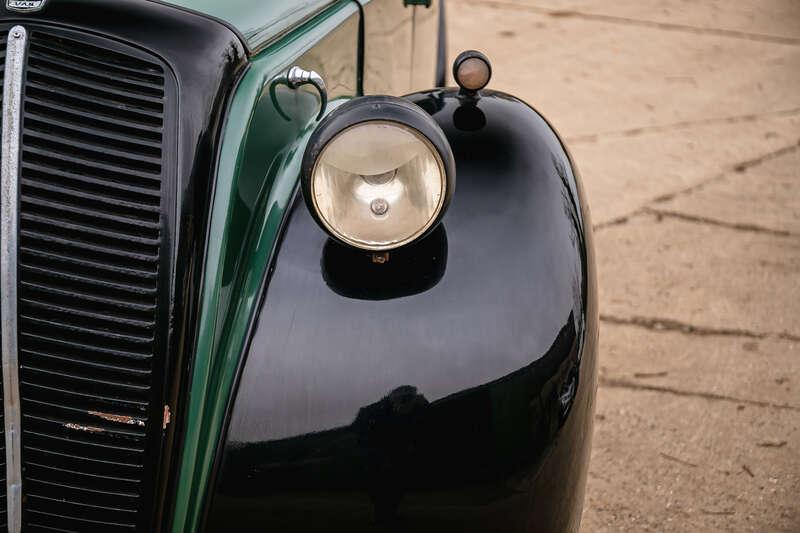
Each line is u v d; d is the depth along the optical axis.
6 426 3.58
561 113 9.83
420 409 3.61
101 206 3.59
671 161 8.70
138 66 3.62
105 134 3.59
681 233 7.23
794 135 9.46
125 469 3.60
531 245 3.70
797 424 5.00
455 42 12.04
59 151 3.58
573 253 3.73
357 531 3.62
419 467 3.61
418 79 5.84
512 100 3.97
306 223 3.73
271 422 3.61
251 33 3.82
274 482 3.61
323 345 3.63
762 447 4.82
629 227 7.29
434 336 3.63
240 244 3.69
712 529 4.52
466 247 3.69
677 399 5.18
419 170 3.61
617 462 4.73
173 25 3.67
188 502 3.62
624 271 6.60
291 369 3.62
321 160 3.61
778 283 6.51
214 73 3.67
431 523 3.62
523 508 3.65
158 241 3.59
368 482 3.61
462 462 3.61
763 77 11.32
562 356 3.66
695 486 4.66
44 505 3.62
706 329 5.90
